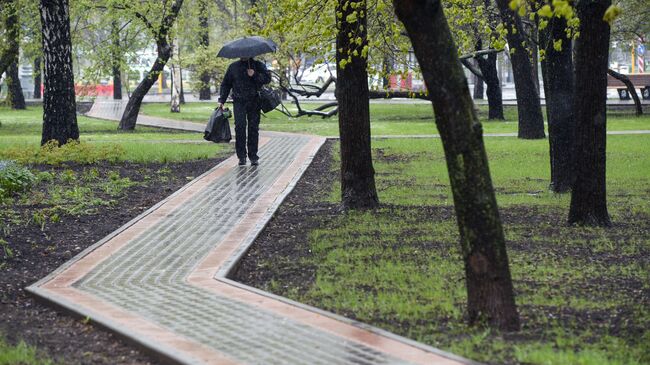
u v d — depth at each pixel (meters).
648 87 51.72
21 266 11.16
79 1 33.94
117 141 28.62
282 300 8.94
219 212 14.78
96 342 7.84
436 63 8.02
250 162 22.17
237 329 7.79
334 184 18.83
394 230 13.46
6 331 8.29
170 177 19.56
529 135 29.66
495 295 8.18
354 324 7.93
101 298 9.18
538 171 21.03
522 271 10.75
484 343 7.62
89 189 17.14
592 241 12.55
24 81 77.50
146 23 34.09
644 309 8.98
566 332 8.10
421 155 25.06
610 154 24.19
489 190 8.16
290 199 16.73
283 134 31.52
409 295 9.56
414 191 17.80
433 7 7.95
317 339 7.43
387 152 25.95
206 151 24.38
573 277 10.45
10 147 24.30
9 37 35.47
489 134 31.50
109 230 13.56
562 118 17.14
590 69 13.40
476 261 8.20
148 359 7.27
